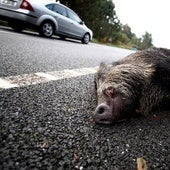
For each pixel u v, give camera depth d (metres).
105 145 1.03
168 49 2.03
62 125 1.14
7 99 1.32
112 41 16.88
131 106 1.32
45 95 1.51
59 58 3.03
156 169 0.92
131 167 0.90
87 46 6.24
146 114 1.47
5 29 5.91
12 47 3.04
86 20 13.43
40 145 0.93
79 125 1.17
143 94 1.42
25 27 5.58
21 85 1.62
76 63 2.96
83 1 12.58
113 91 1.26
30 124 1.08
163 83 1.52
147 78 1.43
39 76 1.95
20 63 2.26
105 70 1.63
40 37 5.57
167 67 1.56
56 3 6.02
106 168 0.87
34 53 2.96
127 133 1.18
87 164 0.88
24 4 5.28
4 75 1.79
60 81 1.92
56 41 5.39
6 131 0.98
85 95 1.67
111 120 1.21
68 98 1.54
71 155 0.91
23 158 0.83
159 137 1.19
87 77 2.25
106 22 15.97
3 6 5.25
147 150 1.05
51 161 0.85
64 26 6.26
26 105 1.29
